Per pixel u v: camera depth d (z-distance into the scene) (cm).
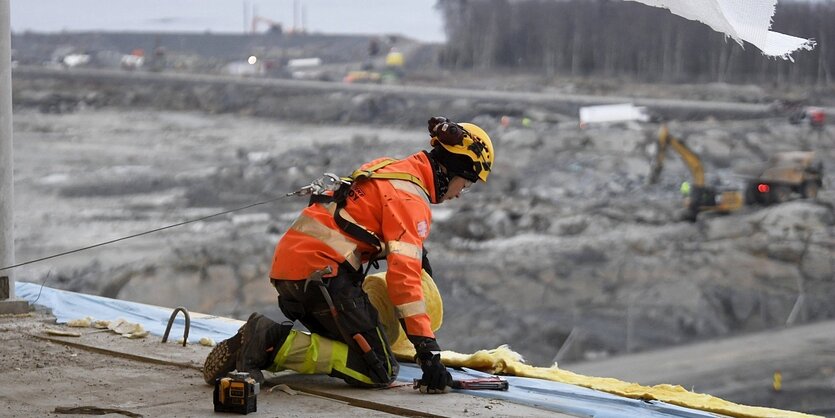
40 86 17638
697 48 16025
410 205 772
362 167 803
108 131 13175
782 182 6750
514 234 6725
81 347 930
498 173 8825
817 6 11675
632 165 8981
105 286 5272
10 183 1100
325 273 761
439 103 15350
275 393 765
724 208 6662
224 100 16475
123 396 748
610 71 17000
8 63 1091
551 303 5169
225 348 779
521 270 5622
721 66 15600
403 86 17125
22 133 12619
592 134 10200
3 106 1091
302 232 784
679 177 8456
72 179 8944
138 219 7319
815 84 14212
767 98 13662
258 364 771
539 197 7612
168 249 5966
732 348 4366
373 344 780
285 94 16562
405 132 14100
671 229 6375
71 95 16738
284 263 784
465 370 871
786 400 3581
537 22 18112
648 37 16825
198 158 10619
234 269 5428
